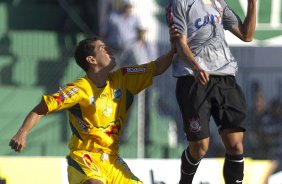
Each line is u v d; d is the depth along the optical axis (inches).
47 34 1556.3
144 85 863.1
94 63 840.9
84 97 830.5
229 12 860.0
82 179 829.2
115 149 854.5
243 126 830.5
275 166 1355.8
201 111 826.8
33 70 1508.4
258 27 1507.1
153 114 1419.8
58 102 818.2
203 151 835.4
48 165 1272.1
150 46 1460.4
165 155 1416.1
